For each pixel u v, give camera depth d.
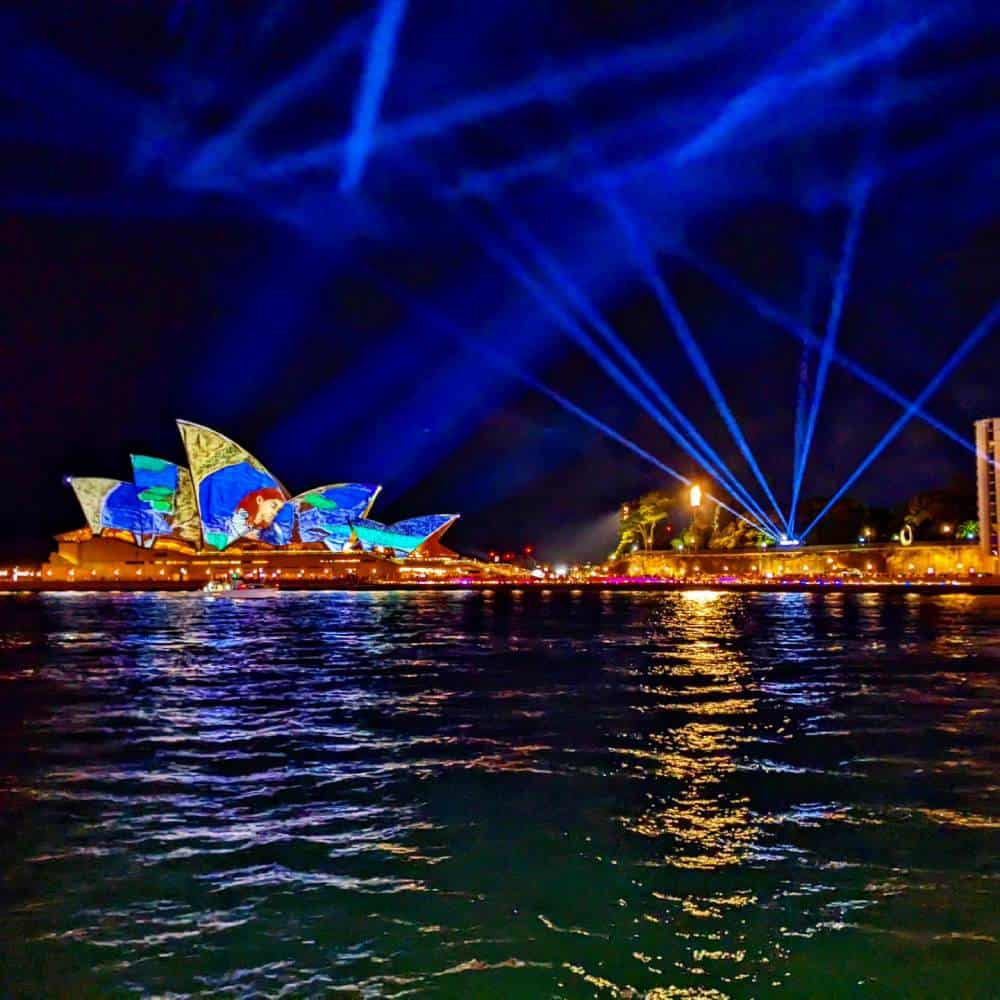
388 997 6.16
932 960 6.60
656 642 32.31
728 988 6.27
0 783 11.60
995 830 9.38
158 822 9.84
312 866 8.45
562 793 10.95
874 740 14.02
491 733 14.87
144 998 6.16
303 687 20.86
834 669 23.47
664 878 8.09
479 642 33.16
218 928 7.14
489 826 9.63
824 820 9.77
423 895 7.75
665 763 12.52
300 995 6.19
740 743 13.87
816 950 6.76
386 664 25.81
